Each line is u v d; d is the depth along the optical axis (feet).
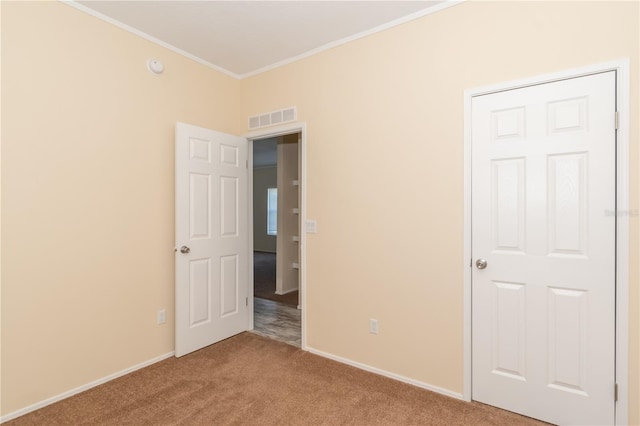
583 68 6.04
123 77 8.26
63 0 7.18
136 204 8.54
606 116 5.91
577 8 6.11
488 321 7.03
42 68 6.91
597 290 6.05
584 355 6.17
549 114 6.38
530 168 6.57
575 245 6.21
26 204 6.70
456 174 7.31
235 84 11.18
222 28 8.45
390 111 8.19
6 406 6.48
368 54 8.54
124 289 8.30
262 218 34.19
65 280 7.26
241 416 6.64
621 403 5.89
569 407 6.30
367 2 7.40
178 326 9.14
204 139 9.68
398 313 8.11
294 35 8.77
